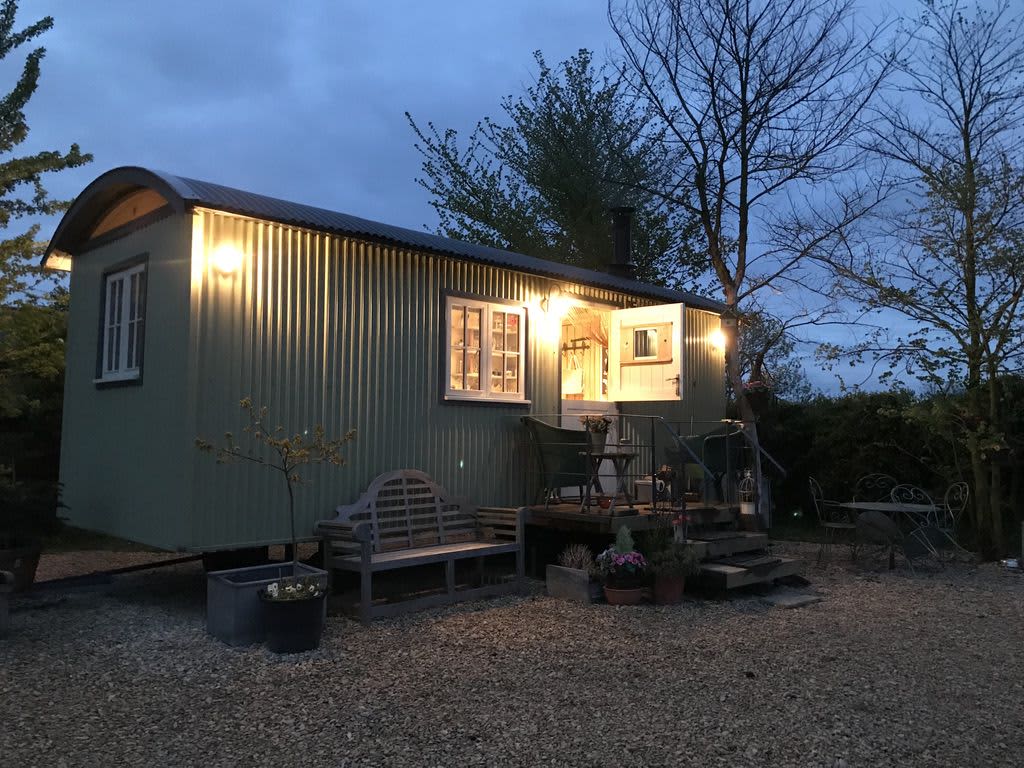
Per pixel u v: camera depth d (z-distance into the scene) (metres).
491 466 8.12
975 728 4.09
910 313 9.86
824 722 4.13
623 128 18.06
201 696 4.43
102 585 7.64
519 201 19.61
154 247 6.74
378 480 6.99
